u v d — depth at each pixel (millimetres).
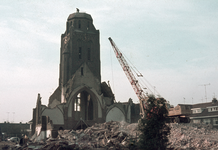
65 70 128000
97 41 138250
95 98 120750
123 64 115125
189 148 60344
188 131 71062
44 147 68688
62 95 126562
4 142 100062
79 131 98125
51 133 95438
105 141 73750
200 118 95500
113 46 118375
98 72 134625
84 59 133000
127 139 72688
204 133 69125
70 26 135000
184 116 87250
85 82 122375
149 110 59562
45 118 106625
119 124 93938
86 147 68125
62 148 64438
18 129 176250
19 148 72875
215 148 56781
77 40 133875
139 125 60375
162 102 60375
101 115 120188
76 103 122500
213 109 93812
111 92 132500
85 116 124062
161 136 58281
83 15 138625
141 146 58062
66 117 113688
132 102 133750
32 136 109250
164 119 59250
